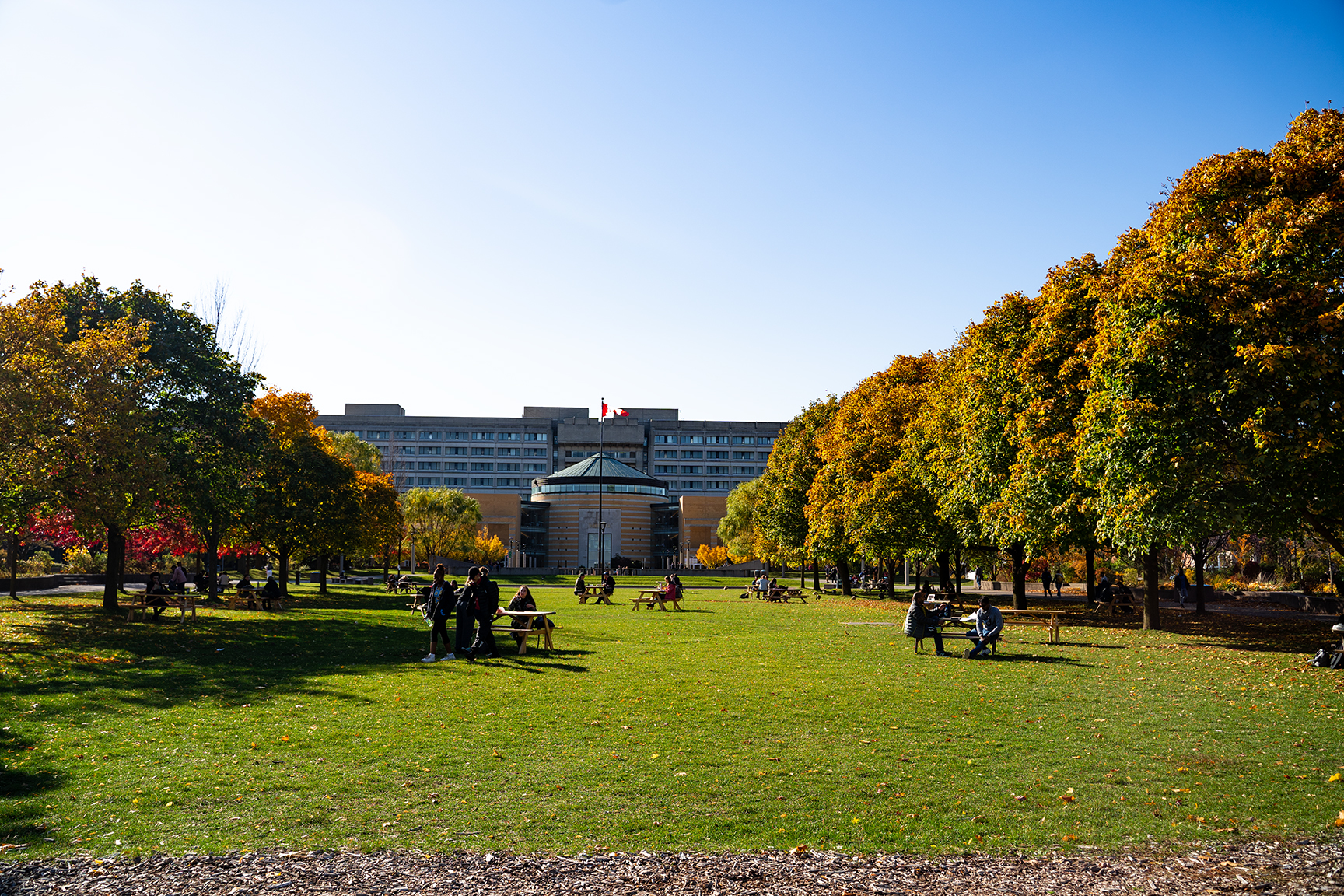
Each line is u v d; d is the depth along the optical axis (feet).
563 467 532.32
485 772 31.55
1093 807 27.40
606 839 24.49
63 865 22.17
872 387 152.76
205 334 114.01
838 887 21.12
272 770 31.63
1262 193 62.54
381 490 172.55
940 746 35.40
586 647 72.69
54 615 93.15
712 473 543.80
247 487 131.13
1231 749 34.60
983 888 21.11
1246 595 134.51
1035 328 91.15
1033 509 86.17
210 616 99.19
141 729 38.42
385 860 22.77
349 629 88.48
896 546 125.08
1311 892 20.75
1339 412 56.29
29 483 74.43
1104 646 71.56
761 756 33.83
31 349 74.18
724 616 111.55
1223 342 58.80
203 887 20.84
